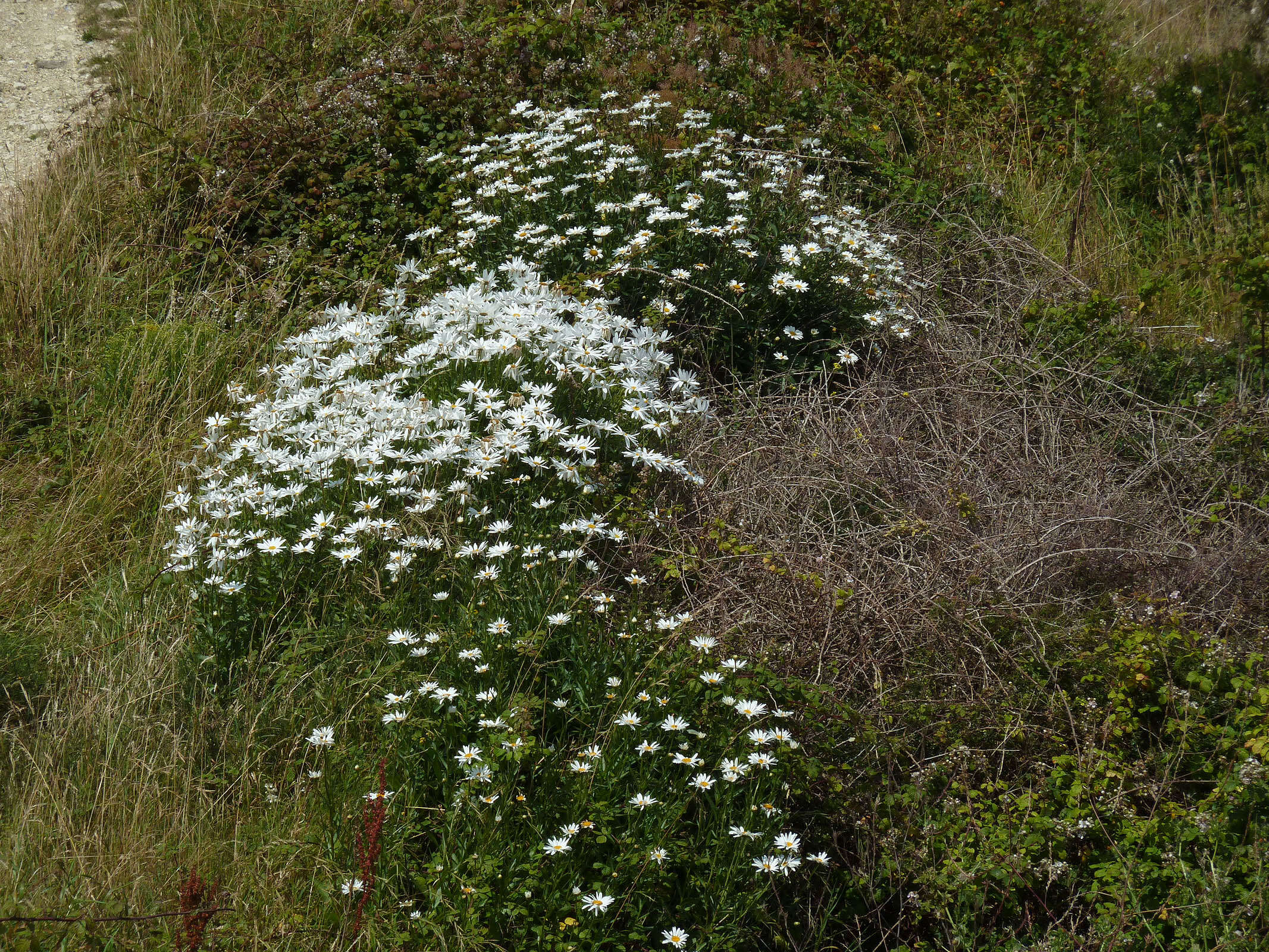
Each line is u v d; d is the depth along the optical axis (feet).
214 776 11.45
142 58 29.55
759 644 13.05
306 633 12.52
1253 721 11.50
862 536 14.80
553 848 10.00
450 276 19.84
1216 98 27.76
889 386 17.79
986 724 12.26
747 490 15.28
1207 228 24.63
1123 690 11.98
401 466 14.40
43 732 11.71
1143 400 18.20
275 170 23.30
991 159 25.81
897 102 26.66
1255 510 15.29
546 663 12.00
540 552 13.29
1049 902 10.98
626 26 28.30
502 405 14.55
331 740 11.21
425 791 11.18
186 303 20.95
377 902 10.02
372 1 30.60
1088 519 14.43
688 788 10.94
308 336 17.52
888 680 12.88
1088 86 28.25
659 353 16.14
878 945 10.77
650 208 19.25
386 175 22.94
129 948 9.34
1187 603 13.69
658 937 10.15
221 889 10.18
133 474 17.02
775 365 18.43
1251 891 10.18
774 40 28.40
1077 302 20.34
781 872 10.52
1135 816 11.05
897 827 11.35
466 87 24.97
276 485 14.60
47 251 21.81
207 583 13.08
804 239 19.40
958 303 20.79
